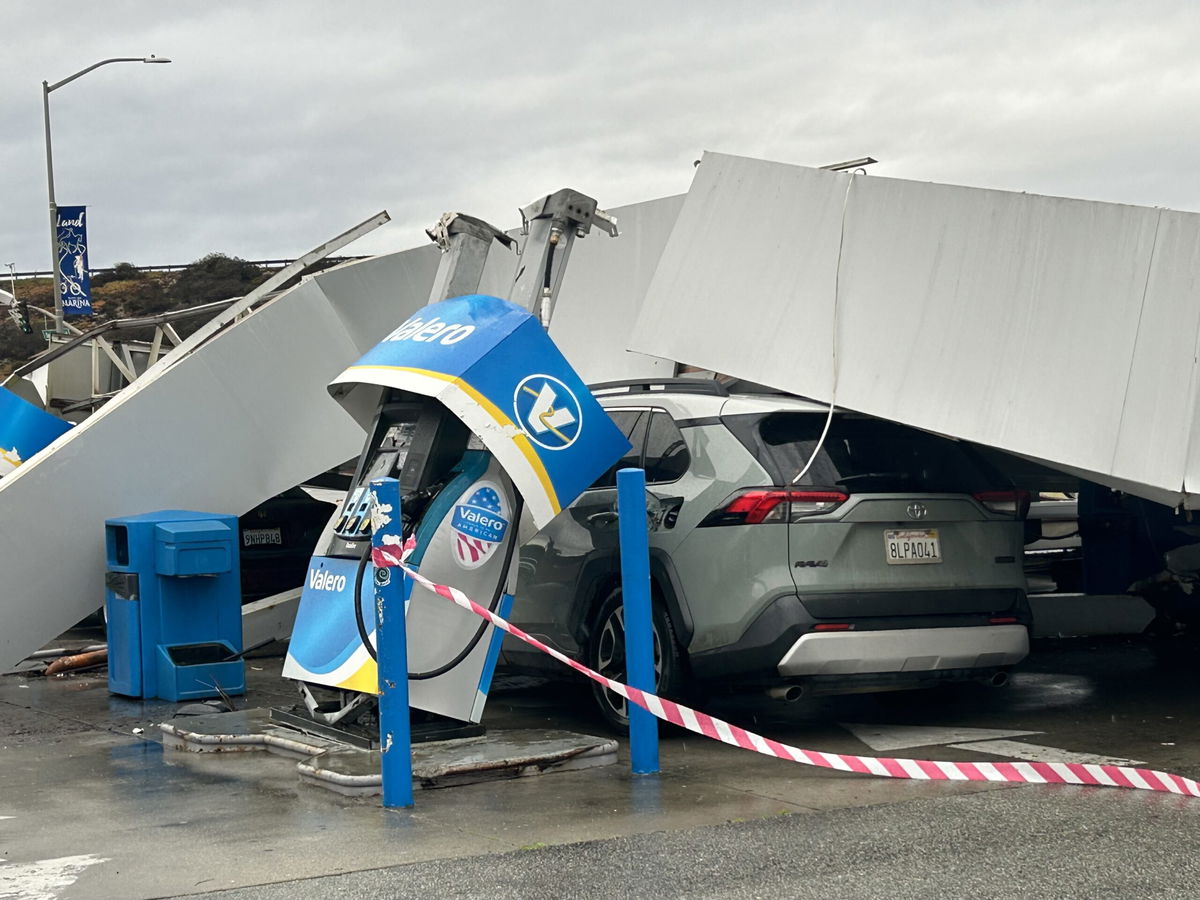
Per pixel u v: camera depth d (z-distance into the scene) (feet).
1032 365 22.43
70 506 30.48
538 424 21.13
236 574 29.35
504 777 19.86
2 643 29.73
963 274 23.09
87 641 38.60
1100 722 24.25
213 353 32.53
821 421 23.24
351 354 34.53
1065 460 22.07
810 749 22.26
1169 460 21.34
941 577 22.70
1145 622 35.24
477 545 21.47
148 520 28.84
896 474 22.95
